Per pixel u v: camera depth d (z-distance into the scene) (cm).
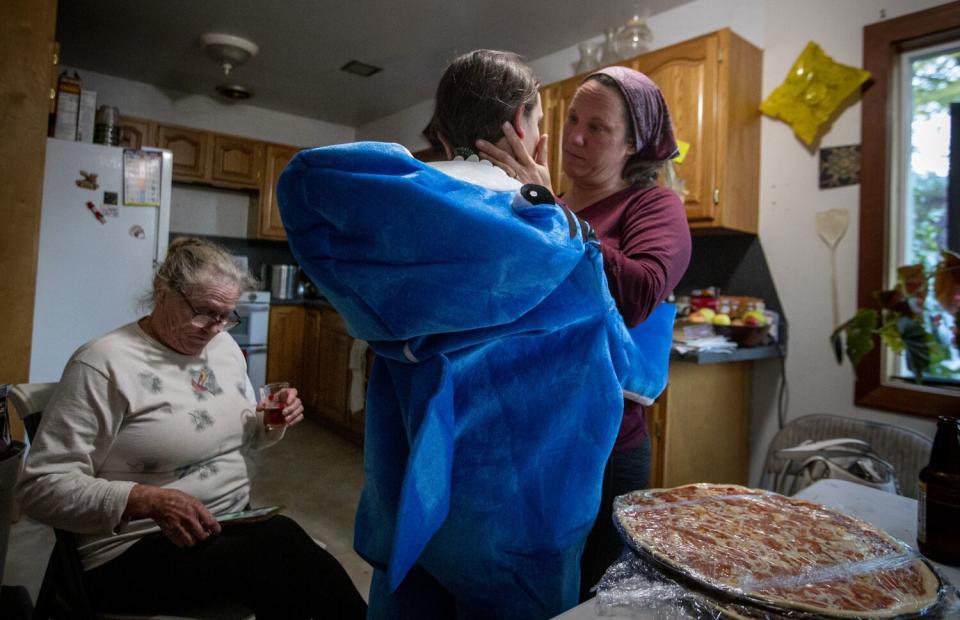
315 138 466
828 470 140
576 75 267
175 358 114
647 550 56
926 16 183
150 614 100
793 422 186
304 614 110
